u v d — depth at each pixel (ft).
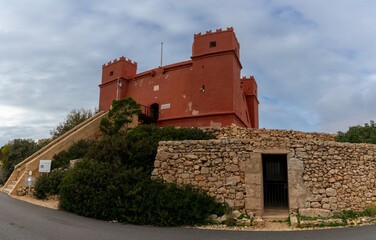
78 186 40.22
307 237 29.99
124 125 80.74
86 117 105.50
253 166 40.24
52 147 67.62
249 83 129.70
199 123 95.35
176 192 38.52
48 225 31.99
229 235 30.71
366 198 42.32
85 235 28.43
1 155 111.34
